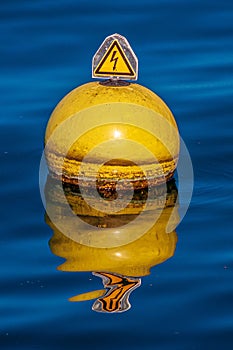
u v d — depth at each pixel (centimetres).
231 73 2012
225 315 1301
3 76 2002
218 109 1873
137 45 2114
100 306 1317
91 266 1403
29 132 1791
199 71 2020
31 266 1405
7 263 1411
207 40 2139
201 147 1736
